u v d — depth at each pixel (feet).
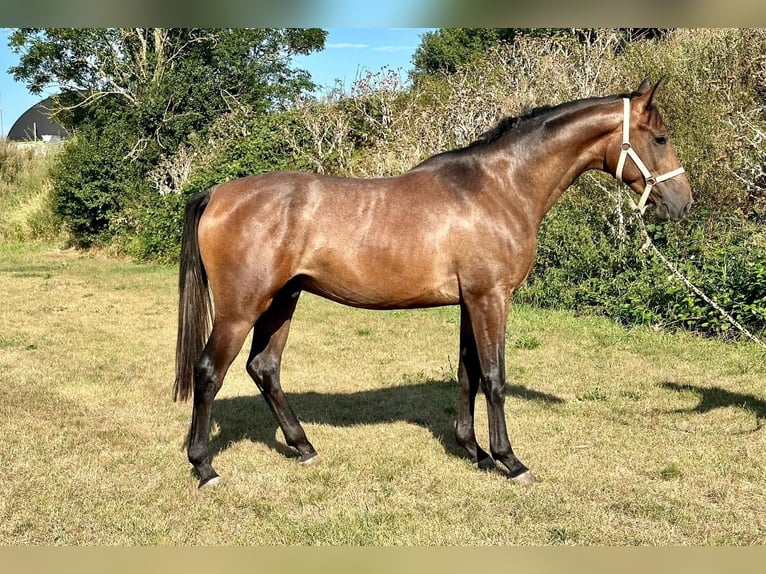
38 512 12.79
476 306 13.62
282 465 15.06
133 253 54.65
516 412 18.26
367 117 54.13
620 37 39.27
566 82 35.12
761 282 24.76
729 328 24.89
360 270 13.46
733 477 14.14
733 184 29.30
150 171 60.34
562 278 31.30
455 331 28.50
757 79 31.50
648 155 13.79
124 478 14.30
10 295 37.93
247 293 13.32
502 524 12.39
